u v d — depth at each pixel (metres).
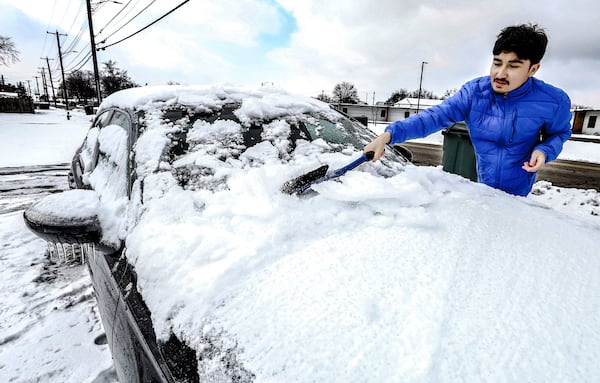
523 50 1.39
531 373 0.64
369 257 0.96
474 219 1.18
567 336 0.71
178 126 1.60
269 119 1.78
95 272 1.63
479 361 0.66
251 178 1.36
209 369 0.74
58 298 2.36
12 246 3.17
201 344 0.78
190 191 1.31
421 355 0.67
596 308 0.79
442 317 0.75
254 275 0.92
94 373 1.72
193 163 1.43
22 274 2.68
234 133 1.63
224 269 0.93
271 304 0.82
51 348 1.89
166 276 0.98
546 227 1.16
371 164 1.60
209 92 1.86
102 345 1.92
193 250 1.03
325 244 1.03
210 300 0.86
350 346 0.70
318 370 0.66
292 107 1.92
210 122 1.66
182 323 0.84
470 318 0.75
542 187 6.12
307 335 0.73
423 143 14.03
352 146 1.79
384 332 0.73
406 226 1.13
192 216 1.19
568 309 0.78
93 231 1.26
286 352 0.70
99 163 1.87
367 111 48.81
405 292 0.83
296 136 1.73
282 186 1.33
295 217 1.15
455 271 0.90
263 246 1.01
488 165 1.71
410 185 1.38
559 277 0.89
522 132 1.56
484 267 0.92
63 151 9.60
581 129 32.44
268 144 1.63
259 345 0.73
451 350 0.68
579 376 0.63
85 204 1.32
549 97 1.49
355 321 0.75
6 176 6.52
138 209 1.27
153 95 1.78
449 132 3.61
